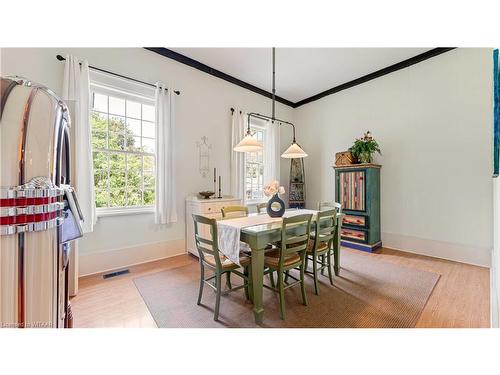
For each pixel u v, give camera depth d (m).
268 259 1.95
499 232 1.70
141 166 3.20
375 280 2.51
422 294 2.18
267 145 4.86
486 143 2.89
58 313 1.00
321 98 4.85
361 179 3.67
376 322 1.72
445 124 3.20
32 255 0.87
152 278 2.57
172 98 3.30
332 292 2.24
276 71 3.93
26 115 0.84
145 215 3.14
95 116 2.79
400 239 3.64
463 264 3.00
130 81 2.94
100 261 2.75
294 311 1.90
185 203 3.55
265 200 4.93
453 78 3.12
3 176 0.80
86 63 2.53
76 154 2.36
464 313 1.84
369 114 4.05
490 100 2.87
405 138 3.59
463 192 3.06
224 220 2.30
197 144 3.70
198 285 2.41
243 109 4.37
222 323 1.73
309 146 5.11
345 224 3.87
